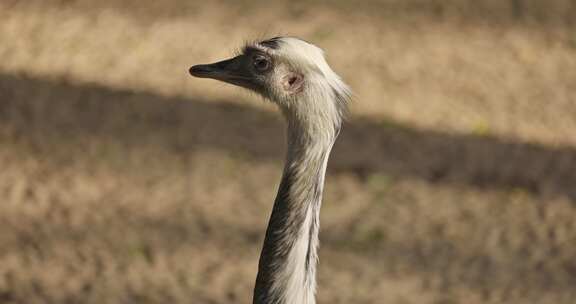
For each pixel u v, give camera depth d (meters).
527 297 20.47
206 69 12.33
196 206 22.72
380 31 29.92
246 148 24.73
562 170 24.52
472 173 24.31
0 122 25.14
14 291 19.84
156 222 22.17
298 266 11.27
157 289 20.19
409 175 24.09
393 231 22.25
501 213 23.02
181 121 25.58
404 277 20.84
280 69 11.77
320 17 30.39
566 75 28.58
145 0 30.81
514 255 21.73
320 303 19.91
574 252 21.91
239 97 26.61
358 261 21.23
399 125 25.83
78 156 24.09
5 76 26.86
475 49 29.41
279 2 31.14
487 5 31.70
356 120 25.84
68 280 20.30
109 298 19.83
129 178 23.45
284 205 11.42
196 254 21.25
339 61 28.20
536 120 26.39
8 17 29.56
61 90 26.45
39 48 28.14
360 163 24.38
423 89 27.36
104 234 21.70
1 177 23.23
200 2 30.88
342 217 22.58
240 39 28.95
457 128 25.89
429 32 30.05
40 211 22.28
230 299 20.02
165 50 28.34
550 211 23.16
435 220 22.67
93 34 28.86
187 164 24.05
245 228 22.11
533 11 31.53
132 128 25.19
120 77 27.19
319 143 11.49
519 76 28.36
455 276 21.00
